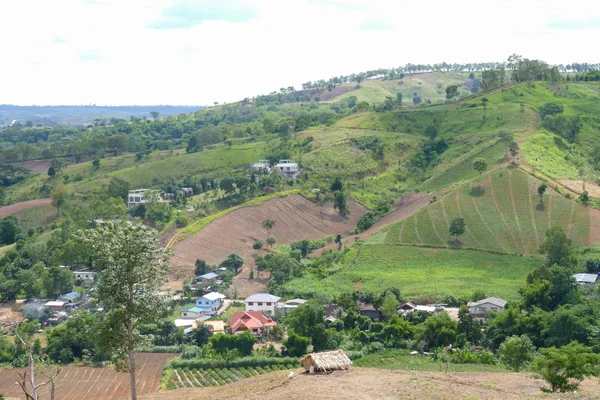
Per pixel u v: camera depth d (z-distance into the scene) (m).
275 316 138.38
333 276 161.00
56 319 142.25
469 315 120.25
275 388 61.53
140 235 59.62
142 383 102.12
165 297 62.72
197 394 67.19
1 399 84.88
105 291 59.72
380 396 55.62
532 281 135.38
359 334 122.38
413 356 111.94
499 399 53.84
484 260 161.88
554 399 52.25
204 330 124.19
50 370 104.88
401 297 141.88
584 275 143.88
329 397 55.72
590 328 105.44
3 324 138.88
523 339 96.56
